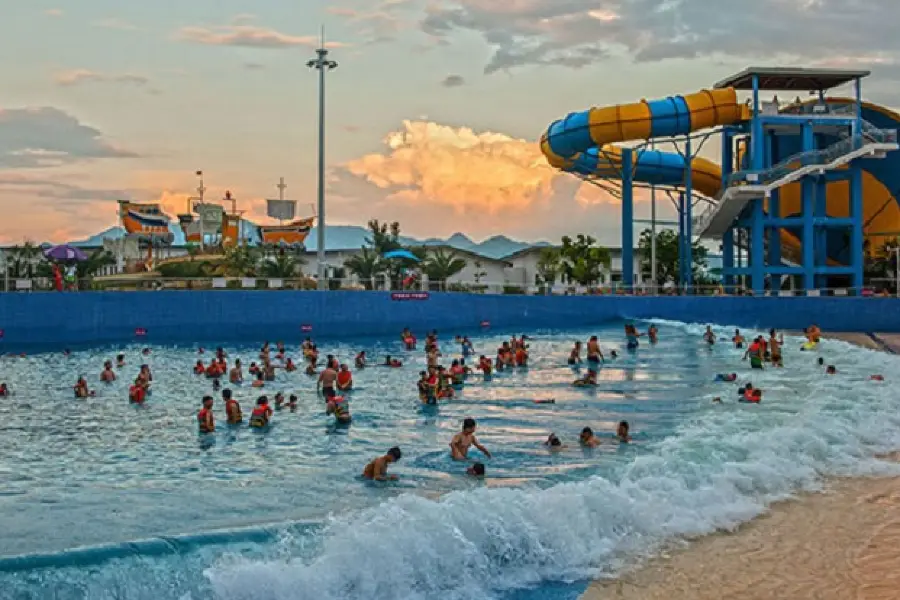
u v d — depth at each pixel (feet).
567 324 149.79
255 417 61.62
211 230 259.80
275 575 29.76
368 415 65.62
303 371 93.20
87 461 50.52
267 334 134.72
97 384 84.89
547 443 54.08
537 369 92.99
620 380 83.92
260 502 40.93
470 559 32.63
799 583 31.83
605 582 31.91
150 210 256.73
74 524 37.24
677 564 33.68
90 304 129.29
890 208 172.65
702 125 148.66
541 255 241.96
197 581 29.58
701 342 119.24
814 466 48.29
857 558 34.37
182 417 66.03
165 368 96.84
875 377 82.64
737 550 35.19
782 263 181.47
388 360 98.02
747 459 48.08
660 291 172.04
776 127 154.30
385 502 37.88
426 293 142.51
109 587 29.01
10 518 38.27
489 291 170.50
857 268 151.43
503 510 35.55
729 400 70.33
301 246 242.58
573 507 36.83
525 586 31.63
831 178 153.28
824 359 99.91
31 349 118.62
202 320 133.08
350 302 138.41
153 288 141.08
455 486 43.91
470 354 106.11
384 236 206.08
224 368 89.86
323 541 32.86
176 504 40.63
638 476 44.32
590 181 175.11
